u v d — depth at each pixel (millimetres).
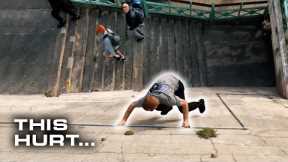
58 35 9680
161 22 10227
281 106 6223
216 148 3533
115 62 9180
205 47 9930
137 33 9227
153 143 3740
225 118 5078
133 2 8781
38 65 9117
